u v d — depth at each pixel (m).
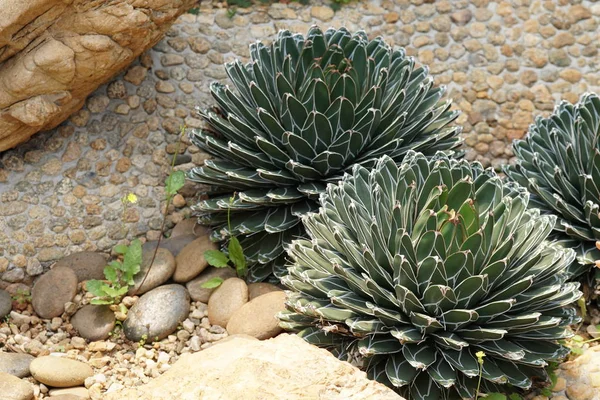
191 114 2.62
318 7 2.79
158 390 2.02
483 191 2.20
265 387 1.99
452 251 2.13
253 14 2.75
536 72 2.80
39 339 2.36
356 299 2.18
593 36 2.83
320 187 2.42
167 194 2.52
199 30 2.70
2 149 2.46
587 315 2.41
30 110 2.39
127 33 2.40
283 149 2.45
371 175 2.25
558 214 2.45
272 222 2.41
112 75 2.51
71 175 2.52
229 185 2.46
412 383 2.16
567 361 2.28
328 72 2.40
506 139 2.77
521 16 2.83
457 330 2.15
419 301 2.13
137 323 2.35
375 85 2.41
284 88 2.41
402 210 2.20
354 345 2.20
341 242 2.19
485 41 2.81
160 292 2.39
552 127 2.51
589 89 2.79
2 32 2.31
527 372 2.19
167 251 2.47
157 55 2.63
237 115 2.47
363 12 2.80
